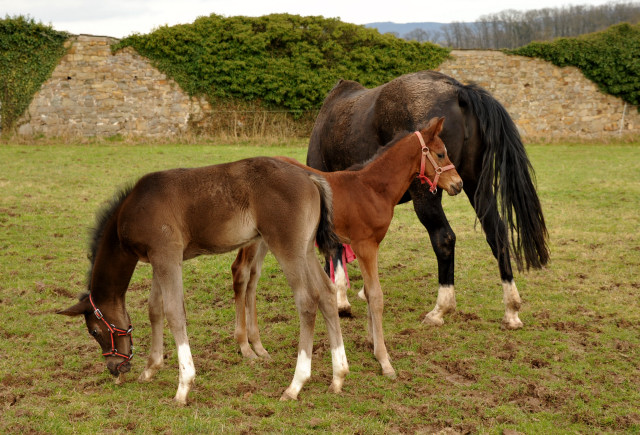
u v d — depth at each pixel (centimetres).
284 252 374
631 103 2122
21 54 1814
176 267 372
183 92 1944
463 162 514
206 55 1925
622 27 2083
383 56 2042
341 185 432
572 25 4278
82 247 733
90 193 1038
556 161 1552
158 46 1894
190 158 1479
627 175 1302
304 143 1891
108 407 361
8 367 417
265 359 448
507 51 2092
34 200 970
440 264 518
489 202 500
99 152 1551
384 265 712
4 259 673
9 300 553
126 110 1909
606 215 933
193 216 377
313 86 1997
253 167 383
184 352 372
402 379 414
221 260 708
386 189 436
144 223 371
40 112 1850
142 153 1552
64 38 1836
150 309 404
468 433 342
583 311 547
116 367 394
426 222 511
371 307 434
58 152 1527
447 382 411
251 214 380
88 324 396
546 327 511
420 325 521
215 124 1973
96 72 1870
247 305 461
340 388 395
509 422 354
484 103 498
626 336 487
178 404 369
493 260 716
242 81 1955
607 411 367
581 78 2116
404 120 518
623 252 736
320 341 485
